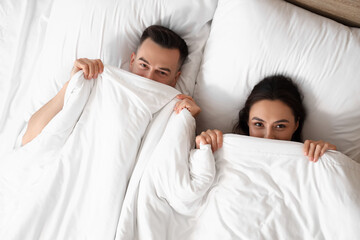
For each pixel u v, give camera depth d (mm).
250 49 1006
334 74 960
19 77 1228
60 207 875
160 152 876
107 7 1097
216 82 1064
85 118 949
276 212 802
